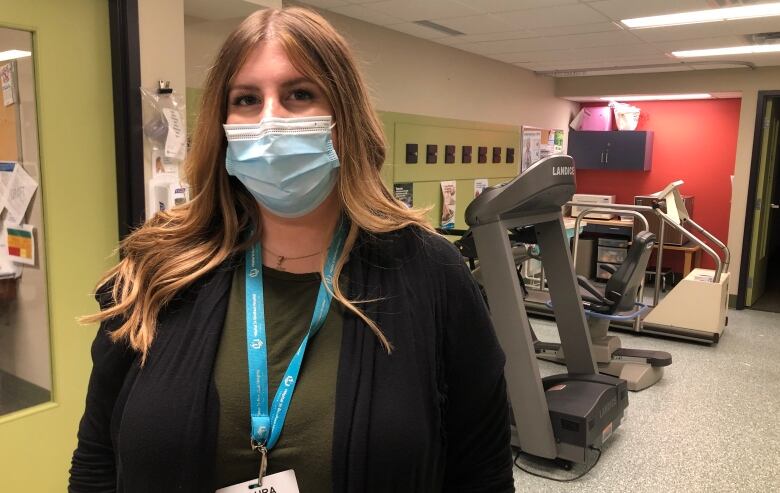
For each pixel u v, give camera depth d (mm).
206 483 767
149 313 842
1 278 1983
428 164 5047
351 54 881
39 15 1971
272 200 871
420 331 831
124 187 2229
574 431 2820
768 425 3418
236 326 835
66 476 2217
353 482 750
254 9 2740
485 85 5902
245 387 792
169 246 896
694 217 7512
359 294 836
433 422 825
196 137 912
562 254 3162
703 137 7383
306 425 777
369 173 897
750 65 6082
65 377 2178
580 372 3283
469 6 3908
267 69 832
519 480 2809
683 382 4094
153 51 2240
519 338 2811
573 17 4184
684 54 5578
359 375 781
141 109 2219
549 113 7371
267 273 879
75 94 2096
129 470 779
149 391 784
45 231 2076
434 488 868
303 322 840
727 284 5188
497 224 2734
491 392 944
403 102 4789
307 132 837
